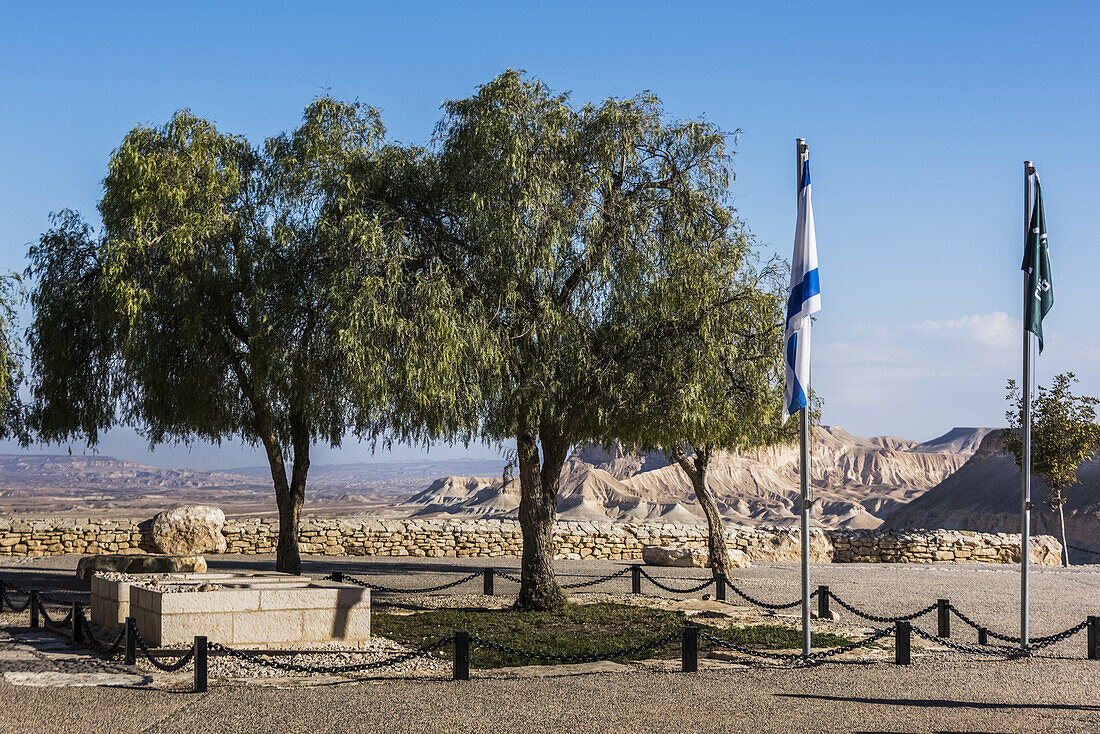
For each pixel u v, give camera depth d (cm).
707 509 2269
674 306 1580
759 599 1905
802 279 1235
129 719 843
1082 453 3259
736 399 1692
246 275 1642
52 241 1841
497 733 802
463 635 1053
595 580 2086
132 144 1622
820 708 895
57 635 1352
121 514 15012
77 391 1906
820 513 11838
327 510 17938
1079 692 975
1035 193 1288
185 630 1227
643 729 816
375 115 1733
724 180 1622
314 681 1052
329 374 1471
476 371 1495
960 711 885
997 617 1712
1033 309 1274
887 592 2070
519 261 1491
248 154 1797
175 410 1873
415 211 1582
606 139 1584
